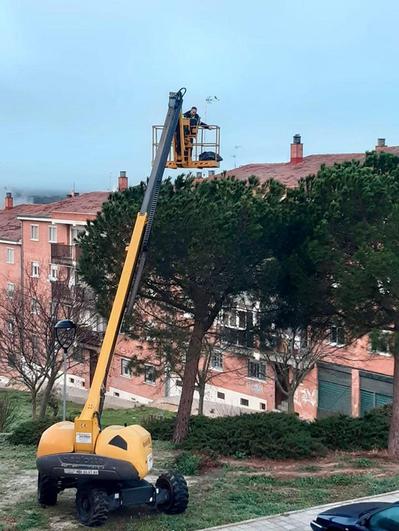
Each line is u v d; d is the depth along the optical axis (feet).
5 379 155.94
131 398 139.74
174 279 59.16
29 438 67.92
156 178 44.75
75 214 152.15
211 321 63.31
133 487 39.60
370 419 65.62
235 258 56.65
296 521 39.96
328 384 111.24
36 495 45.50
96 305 63.36
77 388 147.23
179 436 64.03
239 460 58.03
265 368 117.39
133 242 42.32
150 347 63.57
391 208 52.06
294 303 60.90
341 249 55.11
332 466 55.52
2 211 212.02
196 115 55.42
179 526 38.65
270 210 56.08
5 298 127.54
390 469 54.08
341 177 54.80
